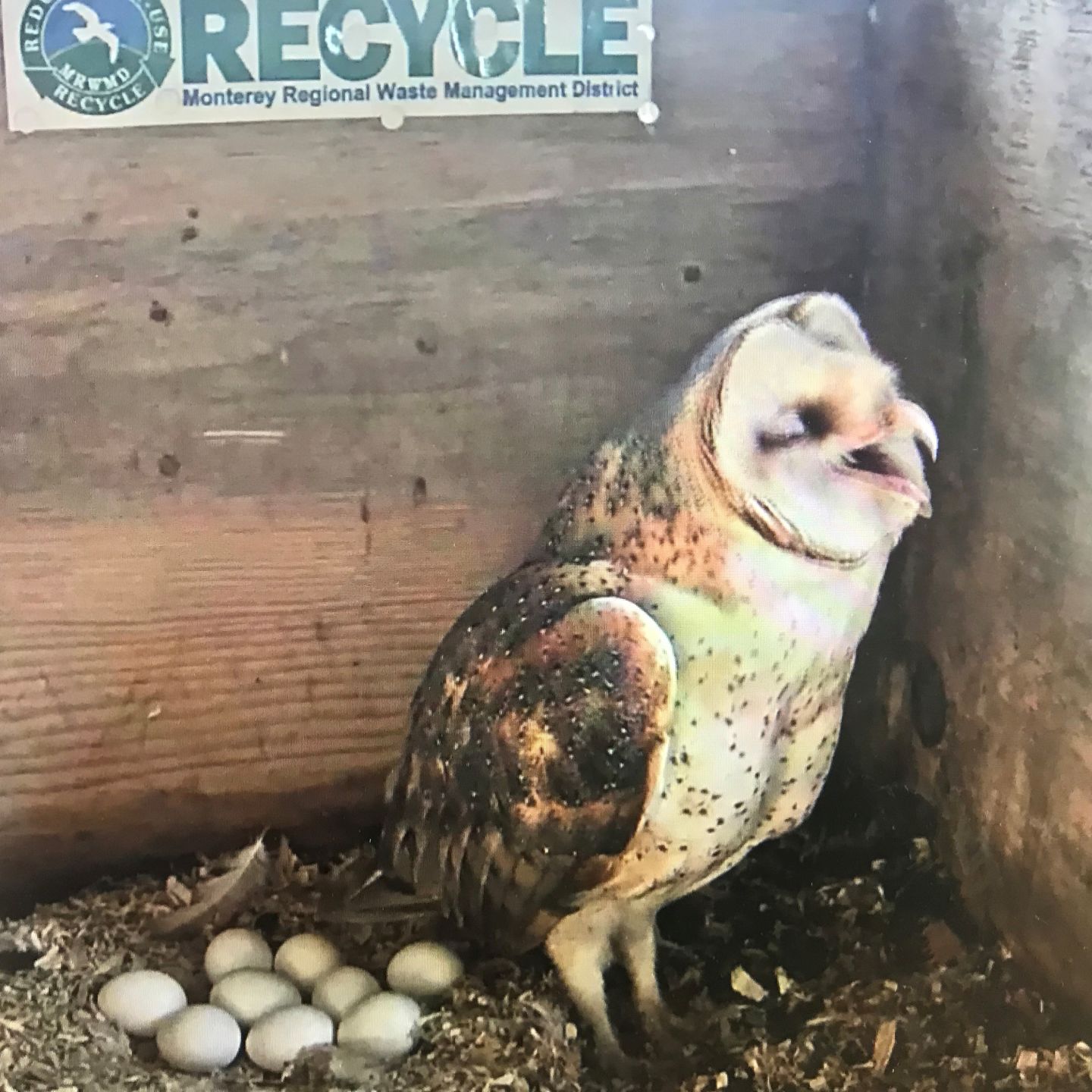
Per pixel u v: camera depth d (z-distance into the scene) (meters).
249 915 0.98
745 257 0.90
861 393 0.84
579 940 0.89
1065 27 0.80
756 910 1.00
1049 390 0.85
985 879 0.96
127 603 0.94
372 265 0.88
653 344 0.91
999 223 0.88
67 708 0.96
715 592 0.84
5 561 0.92
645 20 0.85
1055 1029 0.89
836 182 0.90
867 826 1.01
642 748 0.81
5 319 0.87
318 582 0.95
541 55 0.85
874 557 0.87
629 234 0.89
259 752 0.99
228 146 0.85
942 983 0.94
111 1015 0.89
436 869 0.91
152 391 0.90
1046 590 0.87
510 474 0.92
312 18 0.82
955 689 0.98
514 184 0.87
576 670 0.82
